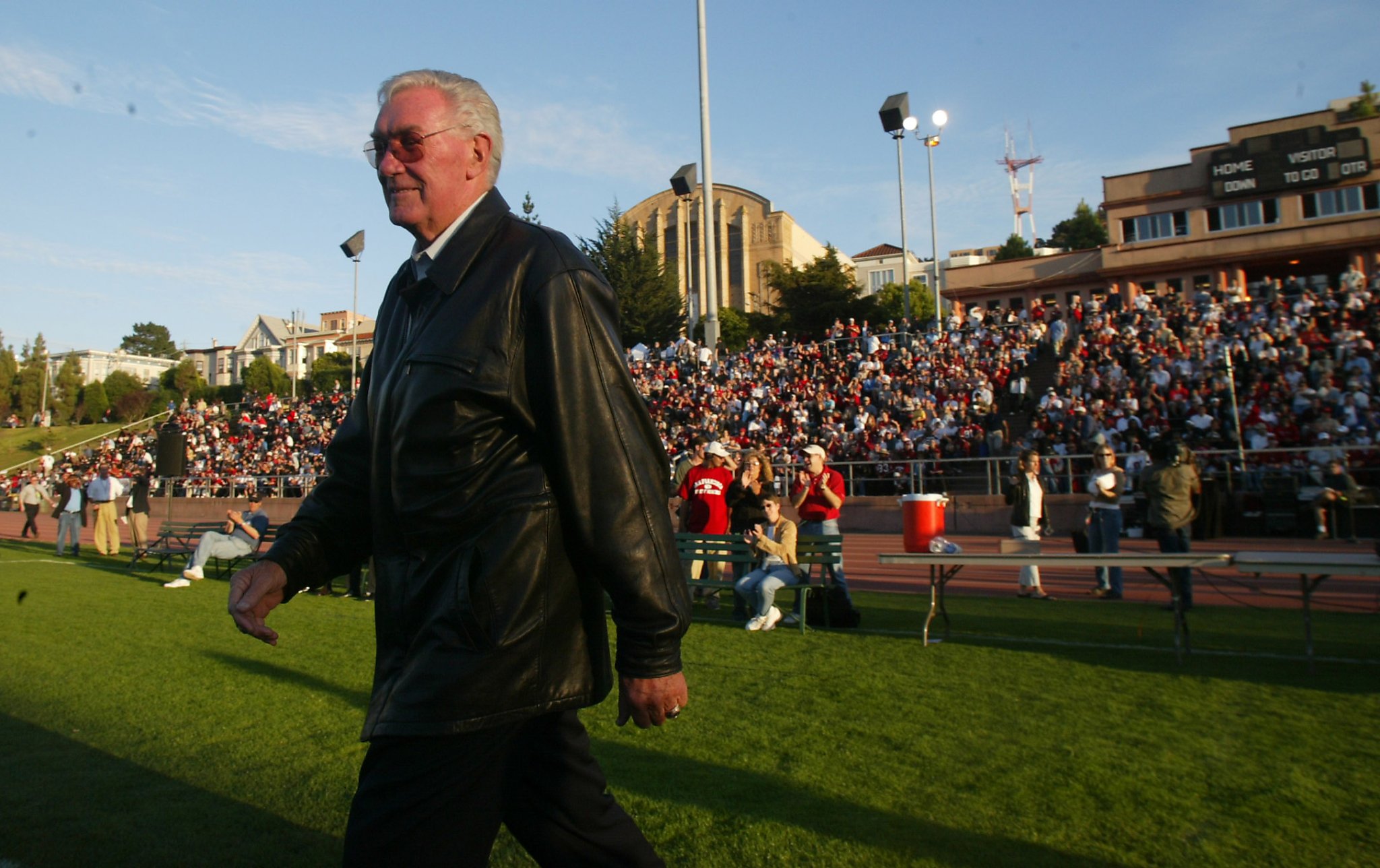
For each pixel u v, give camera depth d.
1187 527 9.67
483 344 1.83
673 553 1.88
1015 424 24.78
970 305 45.62
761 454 10.27
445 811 1.70
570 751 1.91
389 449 1.94
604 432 1.83
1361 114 42.69
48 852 3.38
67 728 5.09
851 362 28.94
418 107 2.04
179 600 10.70
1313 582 6.23
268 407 42.22
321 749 4.69
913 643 7.62
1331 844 3.35
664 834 3.47
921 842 3.38
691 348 33.91
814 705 5.48
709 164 28.00
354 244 37.53
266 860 3.34
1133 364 23.39
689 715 5.29
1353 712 5.17
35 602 10.42
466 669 1.72
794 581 8.41
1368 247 37.41
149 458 40.78
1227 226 40.06
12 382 82.00
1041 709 5.31
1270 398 20.28
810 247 75.00
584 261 1.96
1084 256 43.34
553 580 1.82
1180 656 6.65
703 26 27.78
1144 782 4.02
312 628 8.73
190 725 5.16
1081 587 11.73
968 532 21.06
